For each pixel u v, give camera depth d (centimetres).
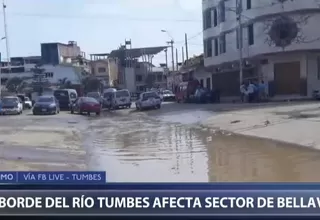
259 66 3925
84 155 1185
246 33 3934
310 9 3450
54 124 2288
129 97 4159
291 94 3650
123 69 8138
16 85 6494
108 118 2791
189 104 4034
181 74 6619
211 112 2609
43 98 3334
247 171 912
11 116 3081
